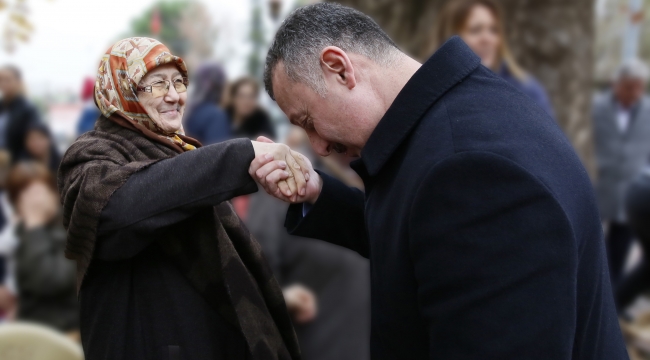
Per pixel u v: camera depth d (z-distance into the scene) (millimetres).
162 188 1749
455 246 1534
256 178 1815
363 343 3301
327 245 3312
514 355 1469
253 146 1854
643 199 4348
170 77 1953
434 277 1564
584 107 4484
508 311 1482
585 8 4473
